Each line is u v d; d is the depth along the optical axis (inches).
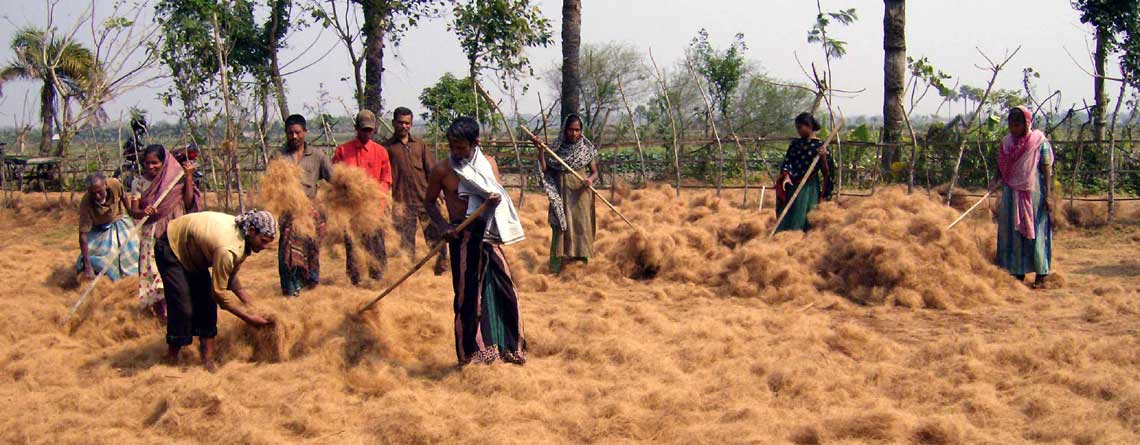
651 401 190.1
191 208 292.4
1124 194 528.4
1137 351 213.6
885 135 613.0
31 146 1197.1
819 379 201.0
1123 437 163.8
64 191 714.8
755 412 177.6
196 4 603.2
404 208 334.6
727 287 313.1
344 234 311.7
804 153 355.6
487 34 675.4
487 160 214.8
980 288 292.4
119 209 335.6
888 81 619.2
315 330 226.4
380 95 696.4
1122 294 287.7
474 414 185.8
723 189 596.4
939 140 573.6
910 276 291.6
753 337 244.4
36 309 270.1
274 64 693.9
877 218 326.6
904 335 248.4
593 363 220.5
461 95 784.3
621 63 1347.2
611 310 271.9
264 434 171.5
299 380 205.0
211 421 179.9
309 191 303.9
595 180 342.3
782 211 359.6
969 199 457.7
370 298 242.4
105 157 677.9
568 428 176.9
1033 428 170.2
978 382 198.1
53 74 817.5
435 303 275.0
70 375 214.8
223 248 209.3
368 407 190.2
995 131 610.2
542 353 231.5
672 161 653.3
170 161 284.5
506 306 216.8
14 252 423.2
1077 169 478.3
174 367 220.2
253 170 555.5
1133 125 626.5
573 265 343.3
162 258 215.6
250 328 227.1
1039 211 308.5
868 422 169.8
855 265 306.2
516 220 214.8
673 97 1048.2
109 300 269.6
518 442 166.4
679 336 243.6
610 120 1210.6
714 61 1029.2
